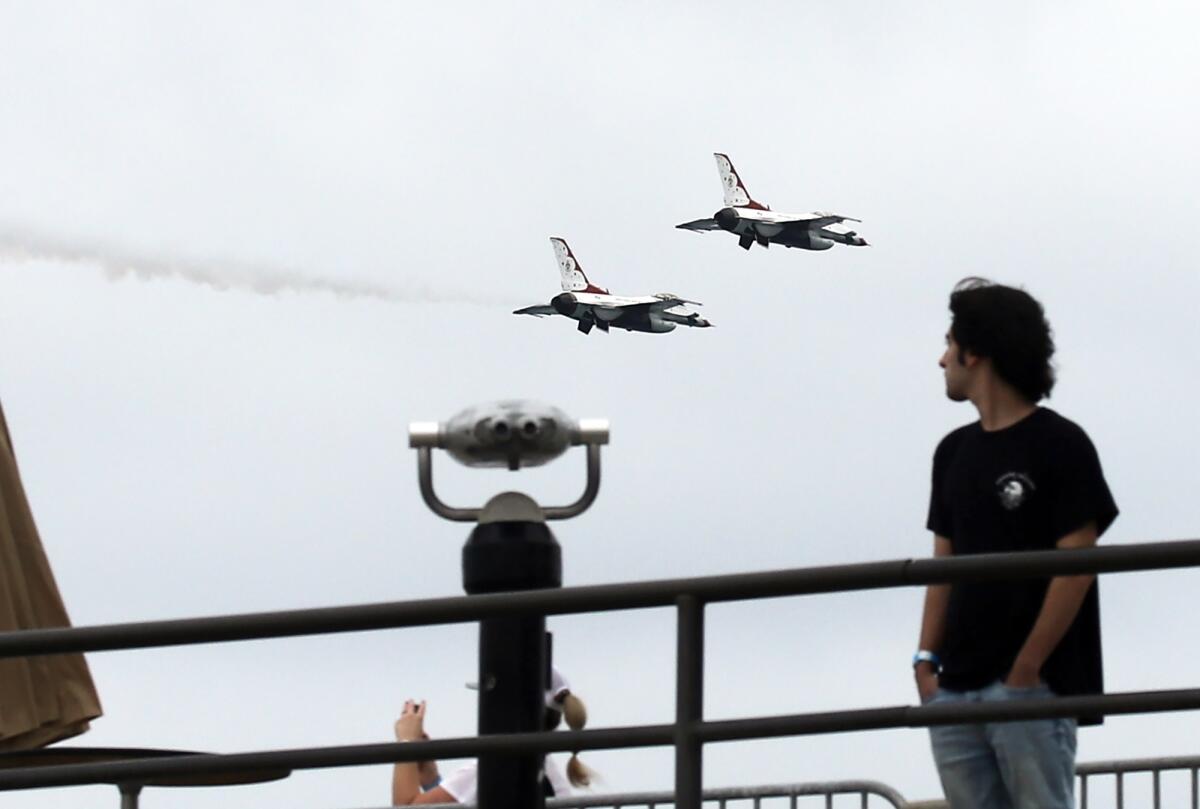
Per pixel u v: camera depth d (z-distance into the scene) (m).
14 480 17.17
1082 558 10.32
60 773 12.34
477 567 11.21
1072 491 12.57
